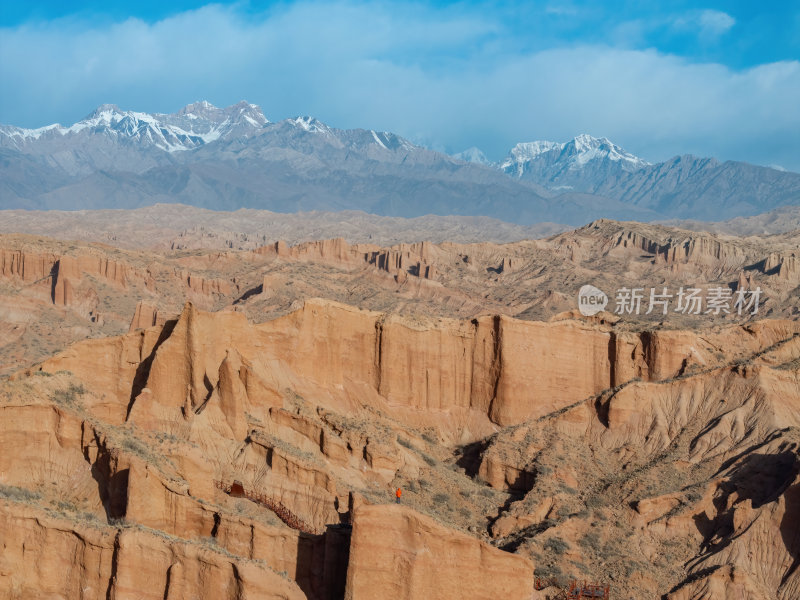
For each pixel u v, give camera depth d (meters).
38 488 87.69
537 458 118.62
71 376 104.62
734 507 102.75
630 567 98.75
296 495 98.69
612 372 131.62
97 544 76.62
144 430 95.56
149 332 108.38
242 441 103.69
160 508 83.75
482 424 129.00
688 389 124.69
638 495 109.50
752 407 119.50
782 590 96.12
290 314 120.19
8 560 77.06
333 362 123.88
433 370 129.50
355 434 111.38
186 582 75.88
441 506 109.62
